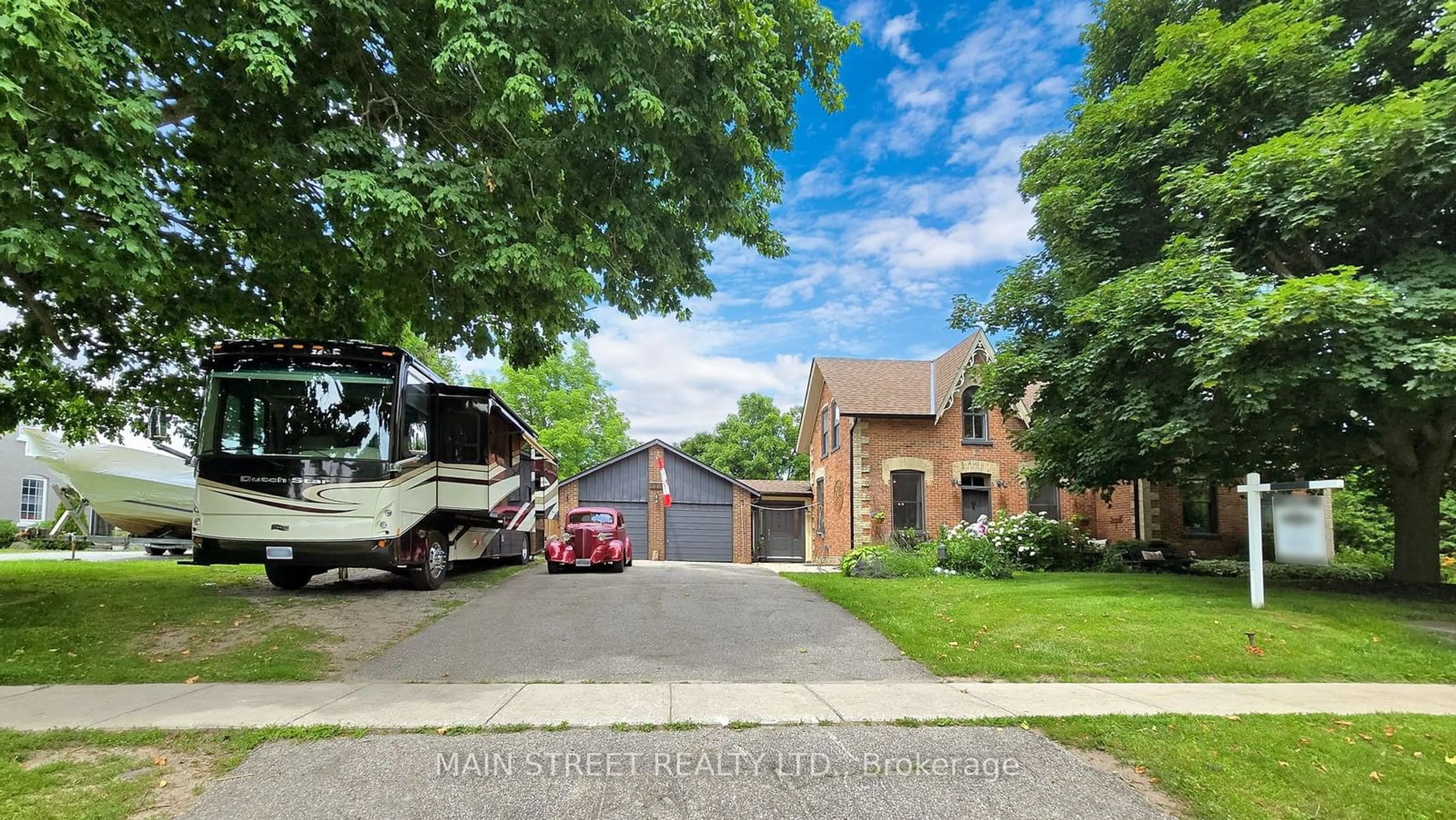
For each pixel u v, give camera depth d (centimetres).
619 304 966
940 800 421
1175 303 997
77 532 2136
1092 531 2184
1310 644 805
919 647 799
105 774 437
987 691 646
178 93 855
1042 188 1498
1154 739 510
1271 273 1214
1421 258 1015
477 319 1106
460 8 702
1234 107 1177
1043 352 1380
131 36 756
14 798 402
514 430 1667
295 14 702
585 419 4056
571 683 661
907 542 2031
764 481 3869
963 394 2252
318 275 1151
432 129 930
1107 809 412
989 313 1580
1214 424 1073
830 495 2547
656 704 589
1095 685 674
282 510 1003
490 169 817
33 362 1209
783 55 998
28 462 3459
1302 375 934
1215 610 954
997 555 1473
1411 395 945
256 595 1101
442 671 703
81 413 1413
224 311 1113
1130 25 1488
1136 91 1243
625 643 823
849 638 862
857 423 2208
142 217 666
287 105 828
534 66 720
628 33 781
